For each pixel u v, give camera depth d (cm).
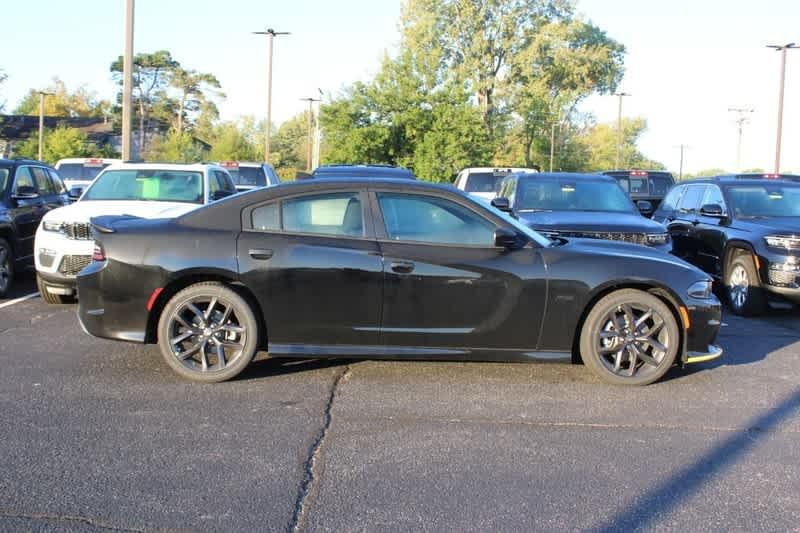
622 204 1048
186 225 593
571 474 430
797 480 428
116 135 7038
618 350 601
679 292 598
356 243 588
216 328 588
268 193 600
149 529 359
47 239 885
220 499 391
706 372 655
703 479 427
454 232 597
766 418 534
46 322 821
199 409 529
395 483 414
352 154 3912
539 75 5594
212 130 8262
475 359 596
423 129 3938
